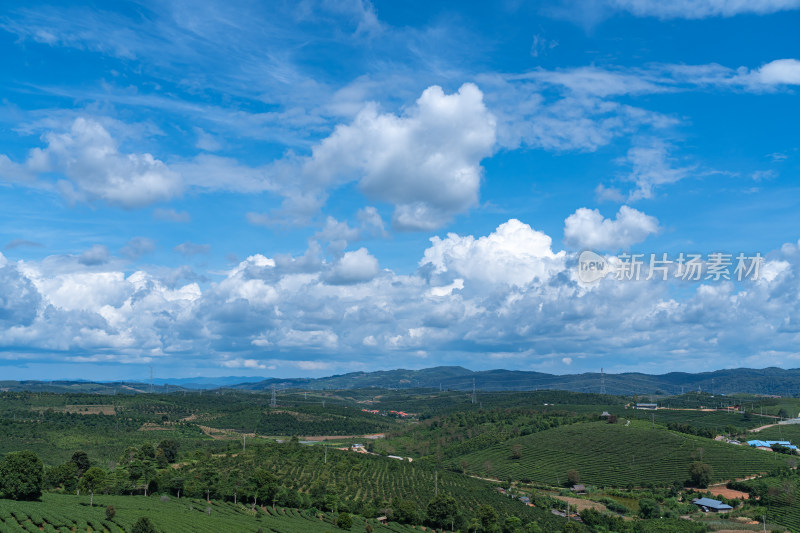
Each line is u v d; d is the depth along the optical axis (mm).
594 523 168625
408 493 183375
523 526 157000
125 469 166125
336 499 163375
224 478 168500
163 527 118000
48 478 154500
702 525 163500
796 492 187625
